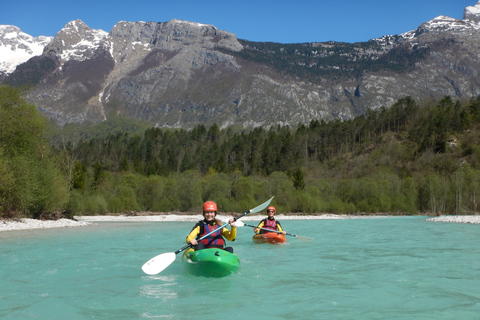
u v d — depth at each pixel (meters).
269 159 103.12
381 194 58.53
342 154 105.12
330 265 9.43
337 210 55.50
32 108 26.03
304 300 6.20
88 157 123.19
